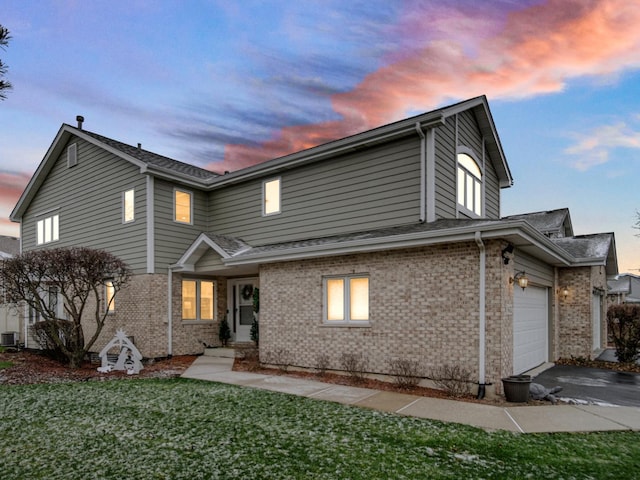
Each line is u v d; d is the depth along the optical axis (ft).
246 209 46.96
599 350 54.80
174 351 44.16
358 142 36.78
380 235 31.12
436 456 15.58
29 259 36.22
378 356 30.45
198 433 18.15
